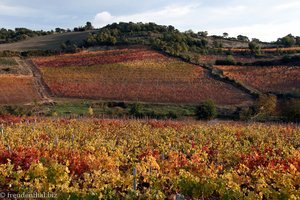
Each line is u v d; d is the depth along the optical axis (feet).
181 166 52.54
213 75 237.66
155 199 37.60
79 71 252.21
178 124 105.91
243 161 57.62
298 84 215.31
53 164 44.52
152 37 358.23
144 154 59.77
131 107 172.86
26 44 376.48
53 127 88.99
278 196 40.19
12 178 47.73
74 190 37.86
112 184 42.98
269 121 150.00
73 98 201.16
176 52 284.82
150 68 255.70
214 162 63.52
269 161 56.80
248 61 277.23
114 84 223.71
